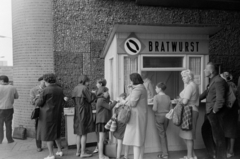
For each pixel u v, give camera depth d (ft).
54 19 18.84
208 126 13.14
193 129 12.23
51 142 13.03
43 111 12.60
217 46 22.15
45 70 19.27
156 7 20.77
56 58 18.86
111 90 16.03
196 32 14.53
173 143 14.30
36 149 15.76
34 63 19.25
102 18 19.72
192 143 12.25
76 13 19.25
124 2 20.12
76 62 19.25
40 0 19.08
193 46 14.92
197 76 15.17
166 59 14.76
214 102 11.60
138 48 14.14
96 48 19.60
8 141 17.46
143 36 14.21
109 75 16.51
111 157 13.29
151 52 14.33
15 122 20.35
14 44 20.03
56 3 18.86
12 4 20.15
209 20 21.98
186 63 14.84
